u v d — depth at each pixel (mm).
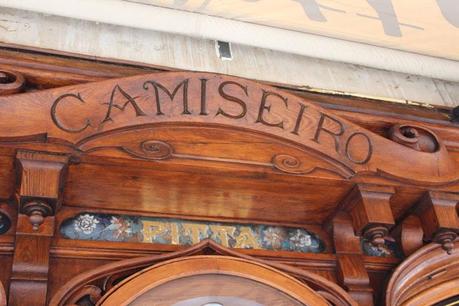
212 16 4121
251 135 3576
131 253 3387
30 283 3070
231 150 3531
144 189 3543
